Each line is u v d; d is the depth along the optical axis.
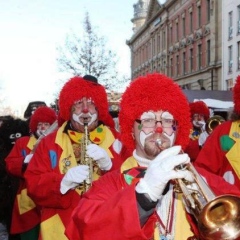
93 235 2.06
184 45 42.78
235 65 31.95
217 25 35.41
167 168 1.96
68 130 4.04
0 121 6.59
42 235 3.67
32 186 3.64
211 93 16.73
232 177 4.09
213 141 4.20
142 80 2.62
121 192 2.07
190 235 2.36
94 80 4.24
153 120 2.51
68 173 3.45
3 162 5.80
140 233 1.98
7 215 5.89
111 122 4.40
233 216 2.00
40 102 9.11
